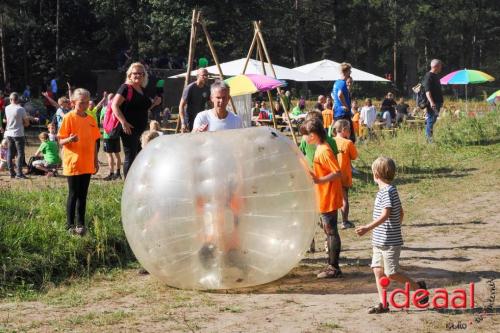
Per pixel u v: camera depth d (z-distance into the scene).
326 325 6.50
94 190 12.63
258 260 7.46
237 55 51.66
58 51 47.91
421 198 13.52
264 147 7.57
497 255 9.16
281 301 7.39
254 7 48.84
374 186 14.88
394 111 29.39
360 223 11.63
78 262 9.19
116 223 10.33
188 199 7.36
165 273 7.69
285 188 7.52
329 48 62.12
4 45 46.28
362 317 6.75
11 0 45.31
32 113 32.12
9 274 8.54
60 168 18.36
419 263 8.83
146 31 46.88
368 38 61.78
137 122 10.41
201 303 7.36
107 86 44.28
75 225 9.91
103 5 46.38
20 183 15.50
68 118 9.83
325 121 19.66
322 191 8.31
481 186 14.27
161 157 7.61
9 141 16.75
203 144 7.57
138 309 7.26
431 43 63.19
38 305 7.64
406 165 16.97
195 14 11.41
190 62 11.44
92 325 6.72
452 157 17.80
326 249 9.03
